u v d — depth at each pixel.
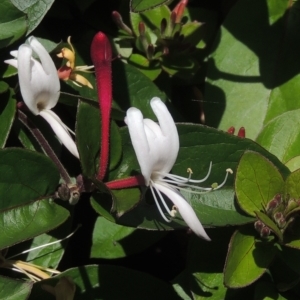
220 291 0.27
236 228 0.27
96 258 0.29
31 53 0.24
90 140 0.25
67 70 0.27
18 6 0.27
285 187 0.26
